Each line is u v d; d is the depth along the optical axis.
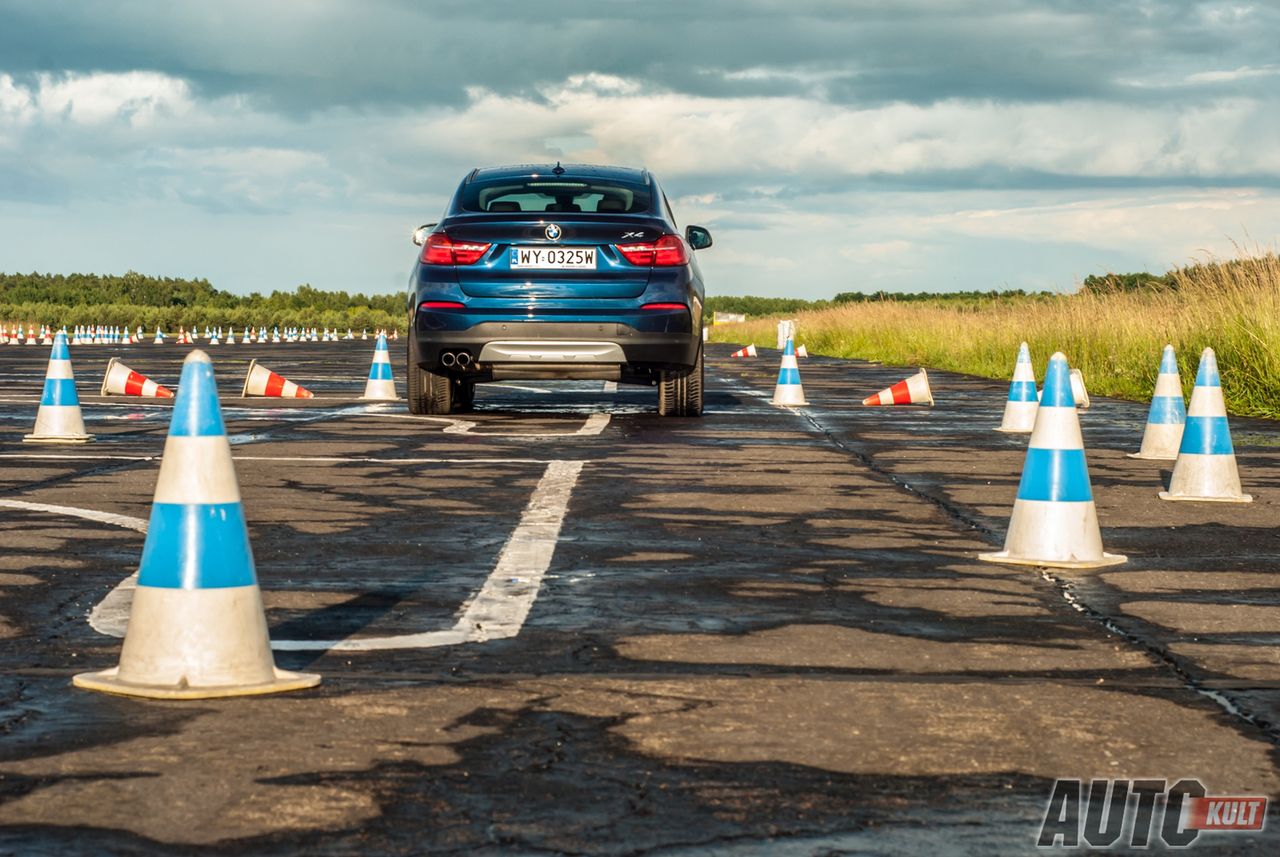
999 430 22.34
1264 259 32.25
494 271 20.83
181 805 5.63
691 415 24.34
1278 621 9.00
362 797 5.73
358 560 10.79
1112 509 14.03
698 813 5.59
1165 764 6.24
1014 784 5.97
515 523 12.59
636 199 21.92
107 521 12.44
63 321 176.50
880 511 13.51
